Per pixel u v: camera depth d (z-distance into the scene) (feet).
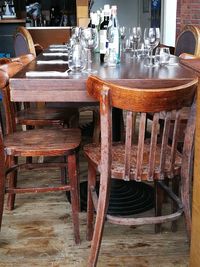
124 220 5.04
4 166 5.83
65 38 15.84
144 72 6.17
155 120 4.77
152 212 7.19
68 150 5.89
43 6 19.24
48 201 7.70
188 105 4.82
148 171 5.03
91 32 8.39
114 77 5.59
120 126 8.42
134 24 28.35
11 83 5.40
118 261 5.73
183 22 19.60
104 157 4.92
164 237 6.40
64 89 5.41
